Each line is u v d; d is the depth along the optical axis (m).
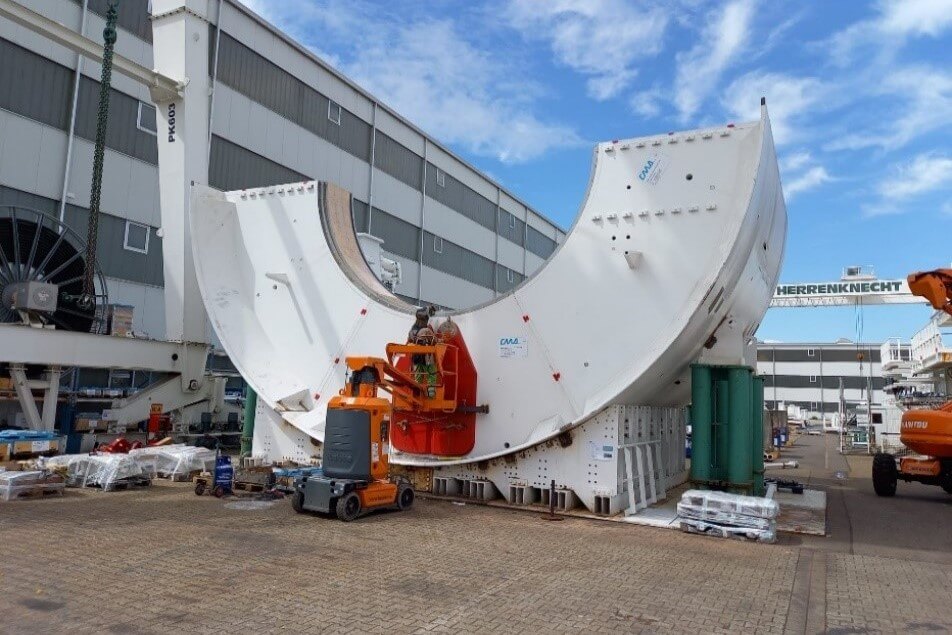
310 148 24.08
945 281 11.38
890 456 11.91
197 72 13.63
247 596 4.86
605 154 9.08
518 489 9.21
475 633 4.25
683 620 4.63
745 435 8.83
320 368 11.23
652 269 8.58
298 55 23.64
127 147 18.33
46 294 11.55
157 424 12.99
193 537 6.72
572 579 5.58
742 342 9.29
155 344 12.83
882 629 4.57
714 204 8.30
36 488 8.78
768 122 8.14
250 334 11.86
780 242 10.54
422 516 8.30
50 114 16.50
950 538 7.90
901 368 29.12
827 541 7.58
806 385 61.97
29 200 15.98
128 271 18.20
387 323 10.69
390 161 28.88
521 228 42.41
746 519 7.45
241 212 12.39
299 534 7.02
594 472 8.70
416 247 30.58
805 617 4.79
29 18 11.25
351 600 4.83
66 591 4.87
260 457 11.28
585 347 8.95
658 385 9.27
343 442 8.20
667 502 9.75
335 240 11.62
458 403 9.72
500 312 9.70
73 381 17.02
